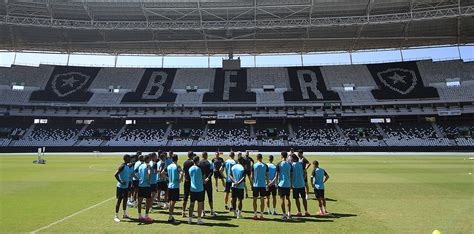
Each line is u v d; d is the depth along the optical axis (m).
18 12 53.44
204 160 10.88
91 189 16.89
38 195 15.07
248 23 56.16
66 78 66.88
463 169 27.45
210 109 62.88
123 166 10.63
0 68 65.44
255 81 68.50
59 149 55.66
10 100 59.88
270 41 63.03
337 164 33.06
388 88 62.88
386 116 60.38
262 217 10.80
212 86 67.31
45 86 64.25
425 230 9.30
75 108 61.88
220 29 56.66
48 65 69.06
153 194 12.42
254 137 59.31
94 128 61.12
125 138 59.16
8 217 10.76
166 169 12.71
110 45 64.62
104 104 62.09
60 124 61.22
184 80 68.81
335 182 19.70
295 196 11.16
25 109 60.22
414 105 59.47
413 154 50.34
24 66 67.31
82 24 55.91
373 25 55.47
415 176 22.66
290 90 65.56
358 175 23.38
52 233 8.95
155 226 9.80
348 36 60.47
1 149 54.09
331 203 13.38
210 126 62.62
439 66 65.00
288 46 65.88
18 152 54.28
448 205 12.88
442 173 24.50
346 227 9.63
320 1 50.62
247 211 12.00
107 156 46.78
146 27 55.12
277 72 70.88
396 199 14.20
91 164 32.78
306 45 65.19
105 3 51.47
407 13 50.94
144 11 52.91
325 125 61.78
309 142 57.62
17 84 63.19
